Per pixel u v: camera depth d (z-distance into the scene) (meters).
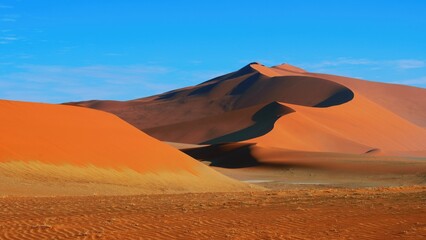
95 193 30.95
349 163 69.81
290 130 110.88
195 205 19.66
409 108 173.38
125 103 196.50
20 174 32.94
